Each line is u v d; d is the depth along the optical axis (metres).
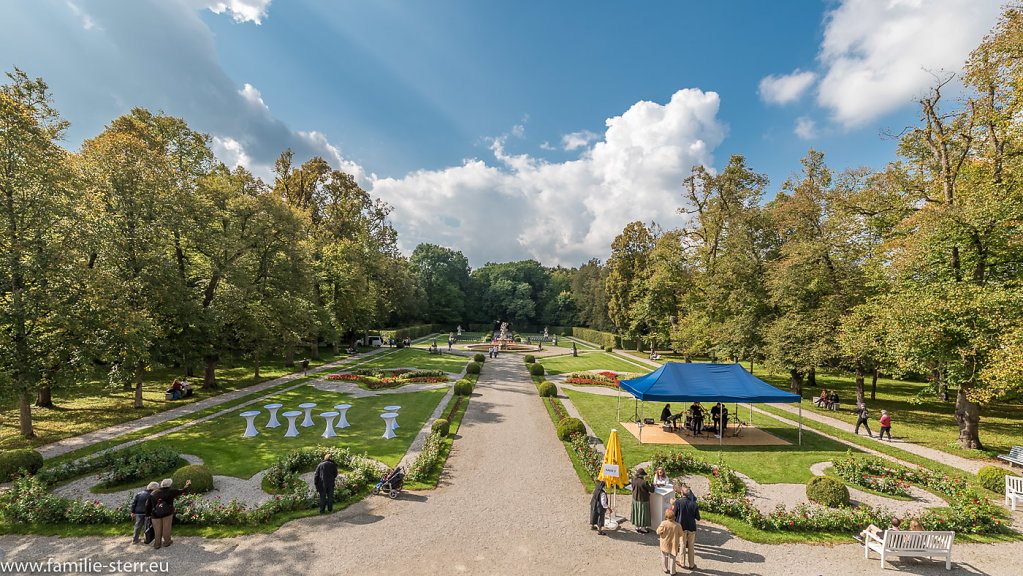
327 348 54.44
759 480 14.76
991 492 13.57
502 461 16.09
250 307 27.84
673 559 8.96
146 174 22.22
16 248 15.86
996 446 18.39
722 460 15.34
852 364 23.94
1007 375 13.93
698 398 18.64
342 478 13.53
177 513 10.80
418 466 14.31
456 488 13.57
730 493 12.95
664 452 17.36
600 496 10.90
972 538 10.72
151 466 13.90
